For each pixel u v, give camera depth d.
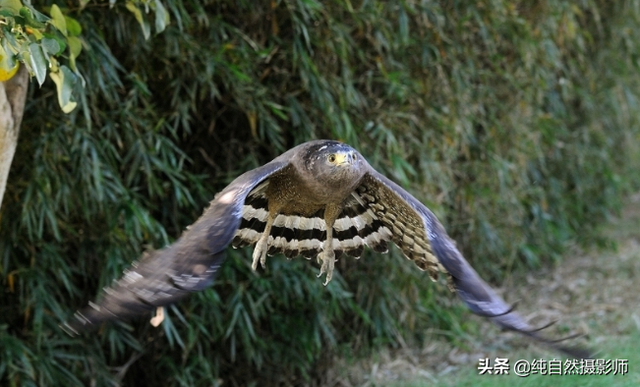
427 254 5.93
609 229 19.00
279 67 10.60
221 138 10.94
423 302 12.74
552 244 16.69
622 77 17.31
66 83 6.67
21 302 9.33
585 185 17.41
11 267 9.59
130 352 10.90
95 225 9.77
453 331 13.03
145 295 4.20
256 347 11.16
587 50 16.83
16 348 9.14
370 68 11.56
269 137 10.50
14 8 6.15
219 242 4.51
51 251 9.39
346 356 11.96
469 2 12.19
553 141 15.84
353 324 12.34
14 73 6.73
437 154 12.55
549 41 13.91
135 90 9.41
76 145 8.93
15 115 7.35
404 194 5.65
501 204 14.44
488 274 15.44
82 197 9.33
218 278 10.51
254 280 10.61
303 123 10.52
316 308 11.18
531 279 15.95
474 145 13.88
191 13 9.74
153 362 10.95
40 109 8.95
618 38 16.92
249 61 9.98
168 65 9.70
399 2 10.96
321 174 5.61
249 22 10.39
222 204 4.73
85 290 10.33
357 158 5.69
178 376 10.52
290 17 10.30
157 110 10.09
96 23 9.09
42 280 9.38
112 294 4.16
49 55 6.59
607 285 15.55
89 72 8.75
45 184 8.84
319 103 10.42
